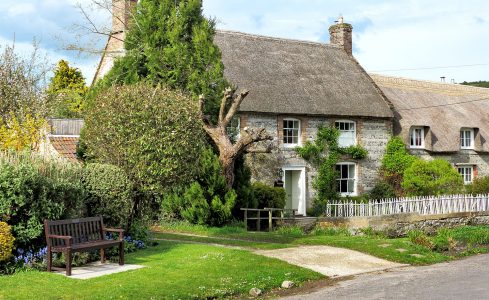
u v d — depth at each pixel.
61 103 36.75
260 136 21.20
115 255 13.83
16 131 23.12
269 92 28.95
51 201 12.87
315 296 10.95
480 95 41.94
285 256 14.80
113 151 17.62
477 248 18.30
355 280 12.62
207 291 10.91
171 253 14.45
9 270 11.81
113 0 30.42
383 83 37.06
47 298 9.79
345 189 31.83
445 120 36.62
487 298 10.23
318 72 32.59
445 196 26.58
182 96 19.39
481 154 37.97
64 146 25.64
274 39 33.47
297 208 29.86
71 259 12.02
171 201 21.86
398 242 17.52
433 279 12.57
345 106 31.33
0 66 29.66
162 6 23.00
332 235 20.83
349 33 36.72
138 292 10.38
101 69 31.59
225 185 21.61
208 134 21.59
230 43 30.94
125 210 15.17
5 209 12.12
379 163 32.84
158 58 22.55
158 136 17.73
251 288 11.42
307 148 29.69
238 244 16.86
